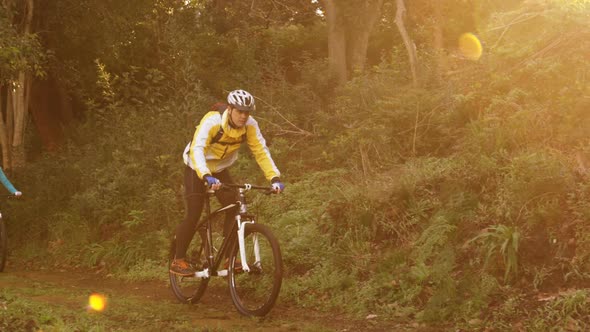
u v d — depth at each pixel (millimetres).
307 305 6680
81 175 12070
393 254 6844
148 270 8984
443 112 9516
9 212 12141
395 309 6180
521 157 7000
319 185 9461
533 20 9297
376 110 10055
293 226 8336
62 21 15023
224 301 7094
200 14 18734
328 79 12891
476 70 9562
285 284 6996
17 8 14133
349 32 14805
